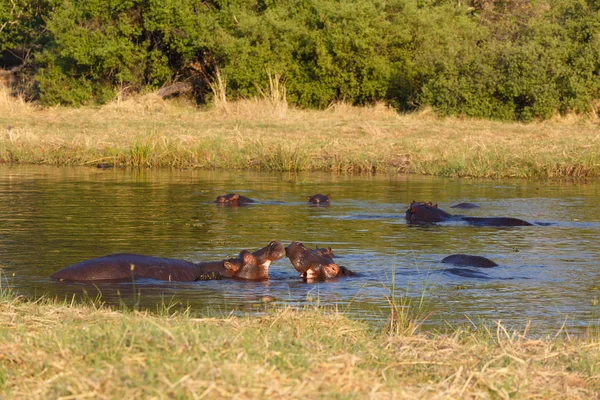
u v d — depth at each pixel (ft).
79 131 294.87
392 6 388.57
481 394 55.42
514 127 316.60
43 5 437.99
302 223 144.97
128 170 239.50
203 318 73.92
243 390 50.03
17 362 56.70
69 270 97.35
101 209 157.38
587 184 212.23
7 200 167.53
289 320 75.20
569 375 61.52
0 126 305.94
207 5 405.80
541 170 230.68
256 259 101.65
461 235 134.10
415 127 312.29
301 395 50.72
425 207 150.61
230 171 241.14
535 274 104.68
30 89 425.28
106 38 389.39
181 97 409.08
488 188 201.87
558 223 146.61
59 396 49.96
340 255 116.16
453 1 433.89
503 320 82.94
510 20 423.64
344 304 88.63
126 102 376.07
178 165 251.19
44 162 255.29
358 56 377.91
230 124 322.55
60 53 392.68
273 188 198.70
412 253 118.32
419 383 57.36
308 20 391.86
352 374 55.36
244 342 59.36
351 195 186.70
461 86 350.02
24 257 110.01
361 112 362.12
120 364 53.26
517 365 62.90
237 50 379.76
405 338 69.87
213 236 129.29
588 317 84.28
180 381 49.96
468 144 263.70
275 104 363.15
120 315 74.28
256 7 415.85
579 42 348.79
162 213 153.79
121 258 100.07
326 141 272.10
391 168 242.58
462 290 95.76
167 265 100.07
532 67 342.23
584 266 109.50
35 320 71.77
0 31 437.17
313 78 387.14
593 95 341.62
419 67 373.61
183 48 388.98
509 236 133.28
